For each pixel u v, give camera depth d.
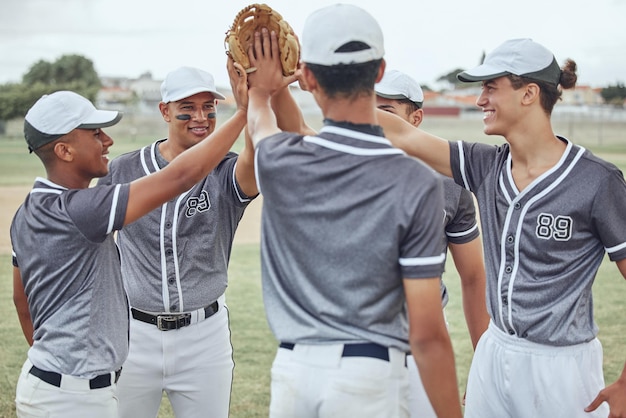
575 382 3.10
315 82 2.47
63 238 2.96
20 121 49.88
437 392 2.47
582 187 3.02
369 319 2.45
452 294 8.65
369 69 2.41
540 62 3.03
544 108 3.08
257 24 2.86
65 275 3.01
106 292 3.09
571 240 3.05
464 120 49.84
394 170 2.39
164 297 3.81
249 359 6.30
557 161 3.09
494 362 3.25
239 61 2.86
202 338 3.90
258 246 12.15
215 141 2.98
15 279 3.63
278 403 2.56
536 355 3.12
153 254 3.82
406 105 3.93
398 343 2.51
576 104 54.34
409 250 2.38
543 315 3.08
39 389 3.05
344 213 2.40
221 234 3.89
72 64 78.31
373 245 2.39
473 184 3.33
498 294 3.19
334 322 2.48
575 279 3.09
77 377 3.03
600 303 7.99
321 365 2.47
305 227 2.46
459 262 3.88
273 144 2.55
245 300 8.33
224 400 3.99
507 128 3.11
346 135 2.44
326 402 2.46
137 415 3.95
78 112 3.03
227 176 3.83
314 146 2.47
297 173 2.45
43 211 2.97
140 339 3.86
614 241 3.04
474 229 3.84
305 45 2.47
